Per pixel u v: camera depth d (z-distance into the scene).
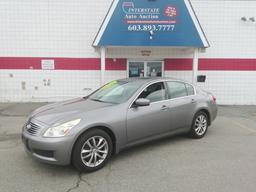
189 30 10.89
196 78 11.73
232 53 12.95
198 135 6.58
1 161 5.00
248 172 4.55
